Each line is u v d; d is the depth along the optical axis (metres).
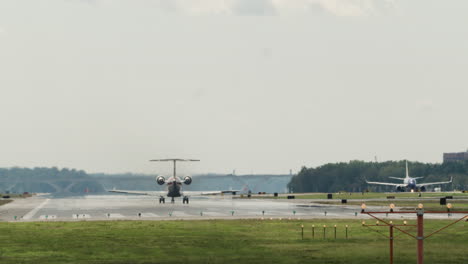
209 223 101.25
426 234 81.25
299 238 77.19
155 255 61.91
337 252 63.34
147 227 93.69
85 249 66.62
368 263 55.69
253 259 58.72
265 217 117.31
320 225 96.06
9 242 73.44
